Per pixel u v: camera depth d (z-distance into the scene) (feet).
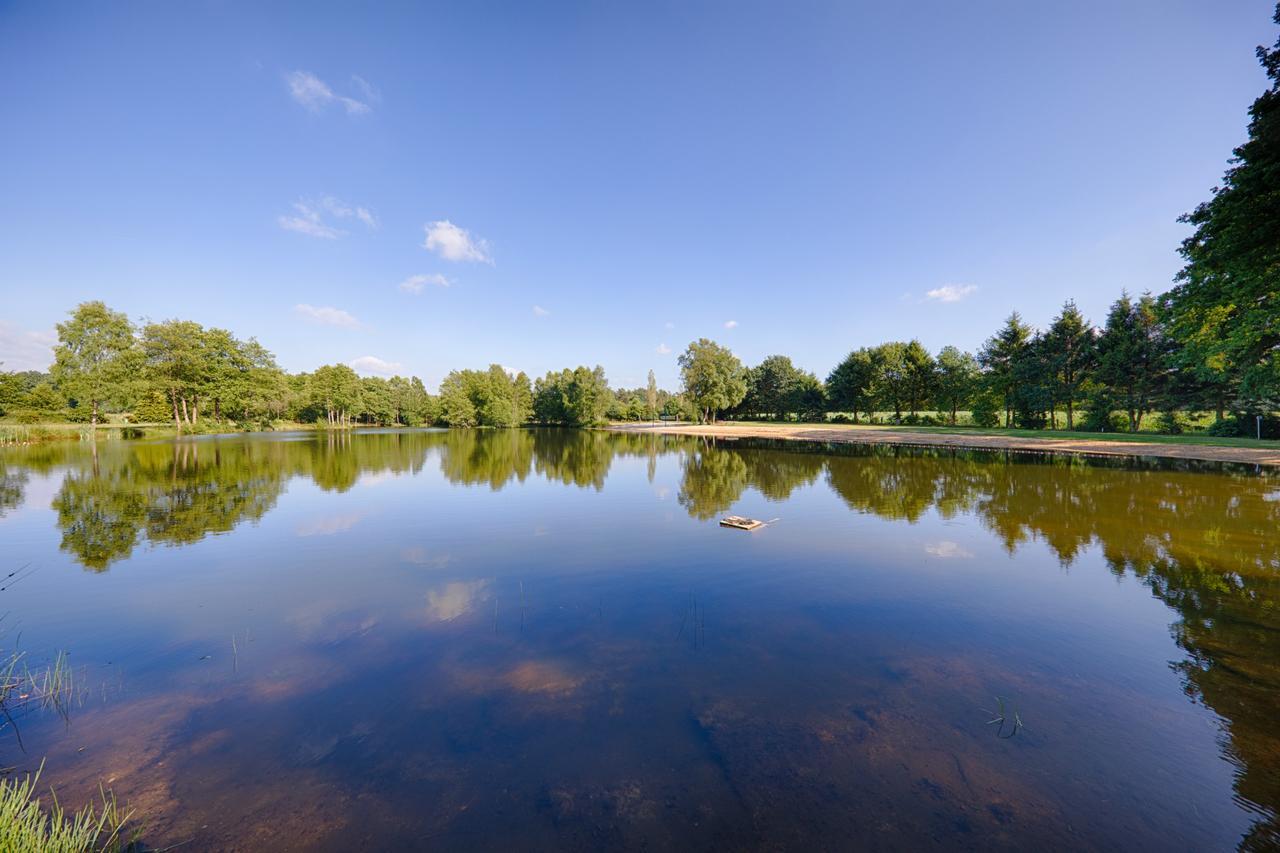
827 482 60.23
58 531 39.04
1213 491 49.29
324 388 244.22
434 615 22.80
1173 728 14.15
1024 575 27.22
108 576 28.48
